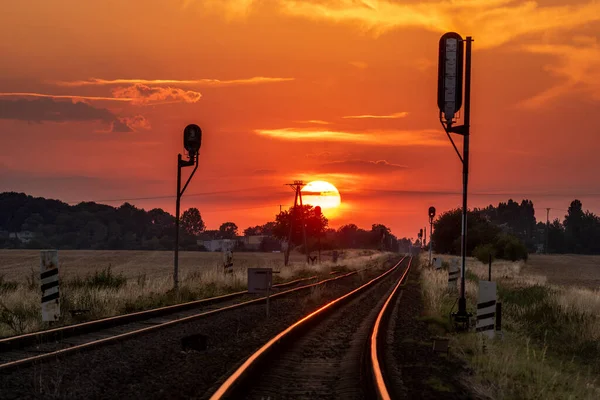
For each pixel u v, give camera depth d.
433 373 23.92
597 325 46.09
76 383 21.36
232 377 20.33
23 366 24.08
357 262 161.75
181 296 54.97
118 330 35.25
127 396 19.58
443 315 45.09
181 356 27.02
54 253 37.69
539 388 24.72
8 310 38.50
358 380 22.56
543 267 192.25
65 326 34.34
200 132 64.19
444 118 43.53
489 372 26.23
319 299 56.97
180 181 63.06
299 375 23.67
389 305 49.75
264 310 46.34
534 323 51.31
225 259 78.75
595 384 31.25
